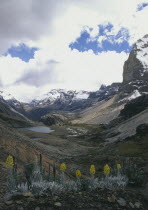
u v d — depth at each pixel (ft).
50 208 25.12
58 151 239.09
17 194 26.71
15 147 87.61
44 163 77.82
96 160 137.28
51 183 31.40
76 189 33.42
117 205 28.96
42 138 385.91
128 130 389.19
